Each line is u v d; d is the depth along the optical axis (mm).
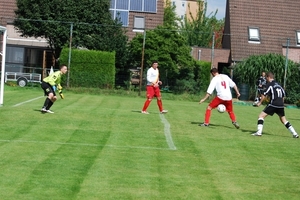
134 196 8062
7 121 14703
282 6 47250
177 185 8805
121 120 16469
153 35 33531
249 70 35312
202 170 9992
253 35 44938
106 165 9961
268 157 11594
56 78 17125
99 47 34938
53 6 34812
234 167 10398
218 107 16484
